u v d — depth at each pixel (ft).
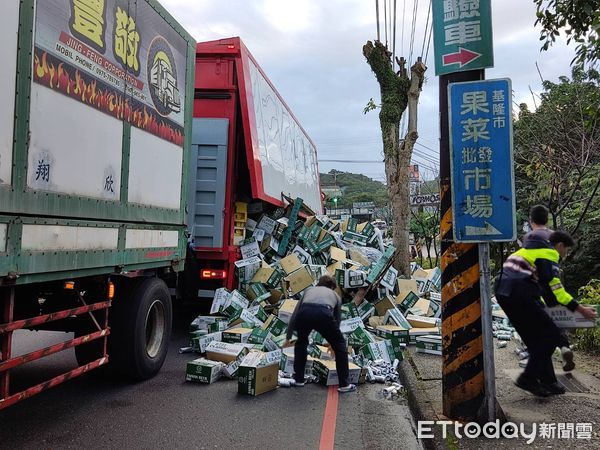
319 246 32.07
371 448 13.37
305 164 46.37
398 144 39.19
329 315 18.01
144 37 16.93
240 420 15.07
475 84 13.38
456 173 13.44
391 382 19.34
